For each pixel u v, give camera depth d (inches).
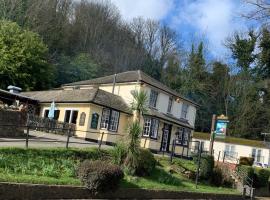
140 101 815.7
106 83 1567.4
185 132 1669.5
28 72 1907.0
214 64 2800.2
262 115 2493.8
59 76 2329.0
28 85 1892.2
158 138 1482.5
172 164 958.4
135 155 775.7
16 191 526.0
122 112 1402.6
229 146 2068.2
